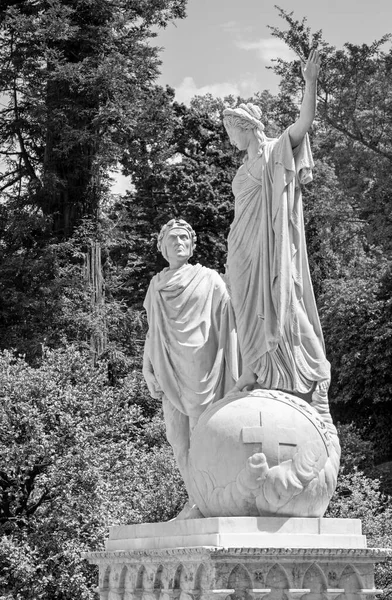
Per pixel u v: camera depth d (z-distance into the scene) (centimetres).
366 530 1581
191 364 844
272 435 756
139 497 1650
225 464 756
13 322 2545
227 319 859
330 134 2736
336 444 791
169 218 3381
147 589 779
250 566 714
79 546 1518
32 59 2617
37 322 2506
